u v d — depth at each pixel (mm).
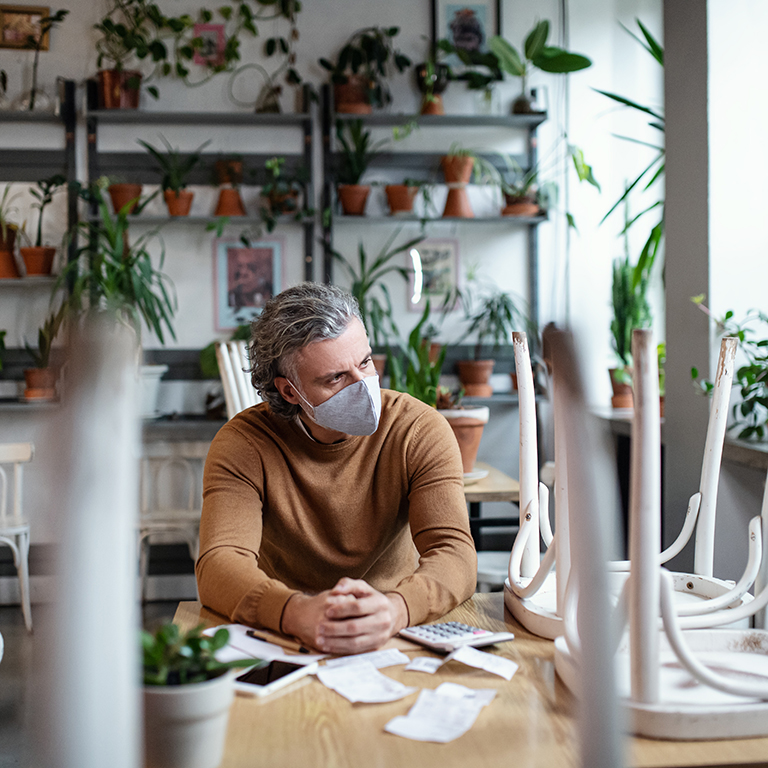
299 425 1438
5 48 3783
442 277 4027
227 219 3705
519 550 1229
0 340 3730
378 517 1443
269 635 1096
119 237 3484
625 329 3604
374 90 3822
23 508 3791
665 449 2764
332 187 3912
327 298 1366
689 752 756
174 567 3867
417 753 768
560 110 4062
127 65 3832
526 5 4023
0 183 3801
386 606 1080
